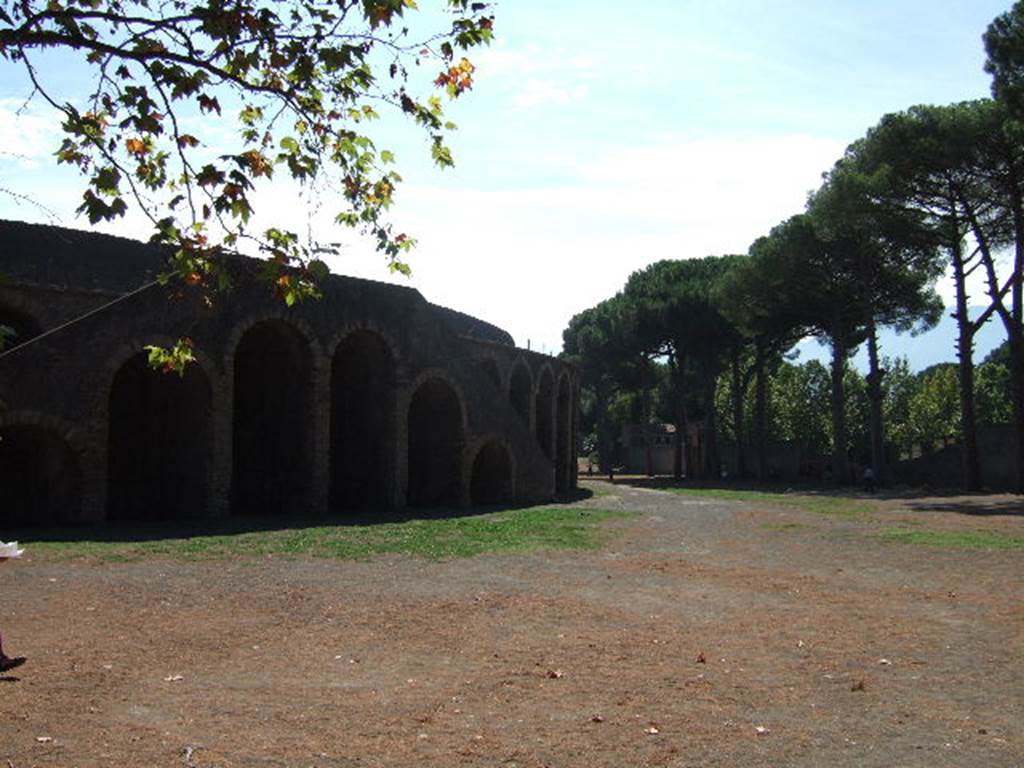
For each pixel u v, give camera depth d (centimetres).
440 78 657
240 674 809
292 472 2472
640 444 8119
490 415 2967
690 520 2448
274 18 615
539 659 881
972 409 3803
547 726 671
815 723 690
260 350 2550
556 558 1623
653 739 645
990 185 3384
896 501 3300
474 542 1816
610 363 5828
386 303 2642
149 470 2327
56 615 1048
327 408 2455
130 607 1104
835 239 4078
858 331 5119
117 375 2356
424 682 791
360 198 694
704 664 871
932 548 1848
